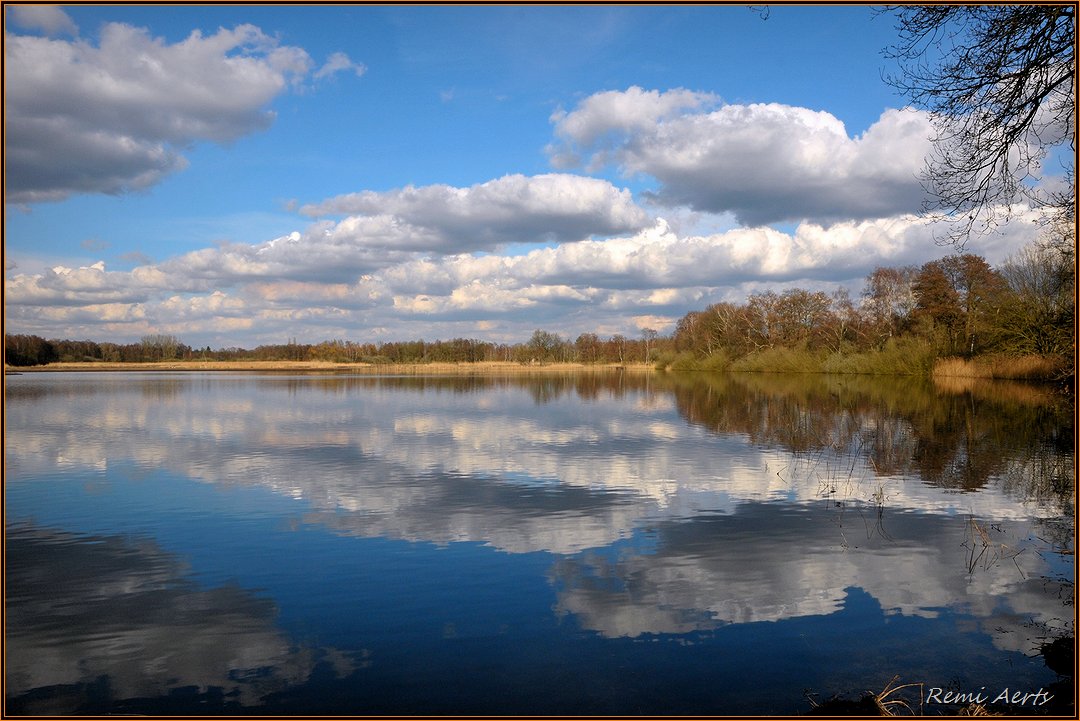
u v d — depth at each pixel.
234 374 89.69
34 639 8.09
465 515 13.56
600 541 11.85
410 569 10.45
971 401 38.09
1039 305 38.50
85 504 14.46
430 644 7.92
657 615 8.68
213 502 14.65
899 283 73.81
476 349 128.50
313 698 6.79
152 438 24.36
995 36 8.45
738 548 11.40
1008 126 8.78
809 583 9.77
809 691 6.77
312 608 8.98
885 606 8.91
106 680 7.16
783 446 22.48
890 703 6.46
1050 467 18.55
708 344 93.88
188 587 9.74
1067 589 9.48
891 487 16.09
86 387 55.88
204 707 6.64
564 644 7.88
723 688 6.88
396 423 29.12
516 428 27.50
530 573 10.24
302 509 14.05
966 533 12.24
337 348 132.50
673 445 22.81
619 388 55.50
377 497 15.13
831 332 80.88
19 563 10.75
